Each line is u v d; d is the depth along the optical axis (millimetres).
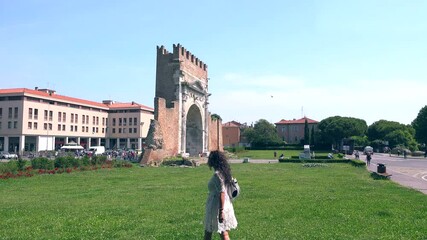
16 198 17172
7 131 94938
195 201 15781
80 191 19812
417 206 14750
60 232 10203
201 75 70312
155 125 50469
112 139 133375
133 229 10555
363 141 130000
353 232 10258
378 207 14375
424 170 40812
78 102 115000
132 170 37281
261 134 130250
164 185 22906
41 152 79375
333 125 125812
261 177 29281
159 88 59688
